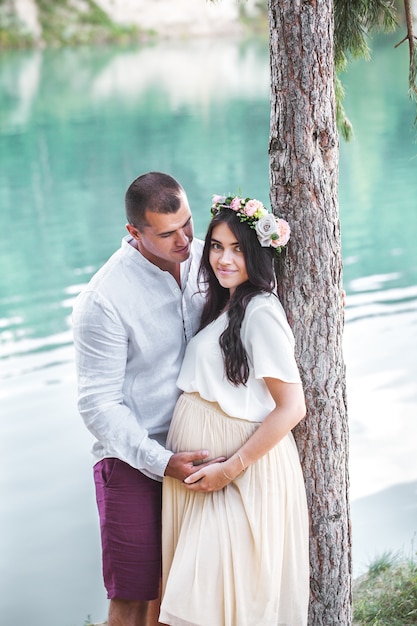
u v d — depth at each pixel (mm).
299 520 2482
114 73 22312
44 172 13398
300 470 2504
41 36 26234
